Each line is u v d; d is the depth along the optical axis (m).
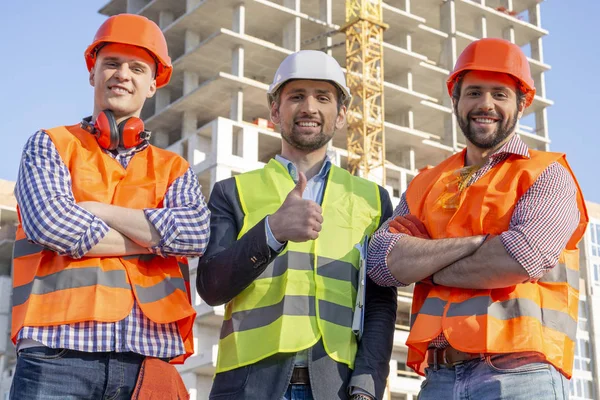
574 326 5.19
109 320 4.75
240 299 5.54
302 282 5.48
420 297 5.50
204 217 5.17
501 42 5.59
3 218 55.66
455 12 65.88
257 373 5.27
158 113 55.50
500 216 5.20
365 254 5.56
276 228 5.12
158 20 60.38
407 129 58.22
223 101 53.81
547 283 5.22
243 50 53.69
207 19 56.12
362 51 56.50
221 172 46.09
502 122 5.51
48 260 4.93
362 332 5.43
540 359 5.00
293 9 57.44
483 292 5.12
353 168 55.19
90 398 4.73
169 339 4.96
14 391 4.71
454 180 5.52
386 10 60.34
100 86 5.39
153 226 4.96
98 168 5.16
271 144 50.97
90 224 4.80
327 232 5.68
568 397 5.04
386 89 59.00
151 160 5.35
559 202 5.14
